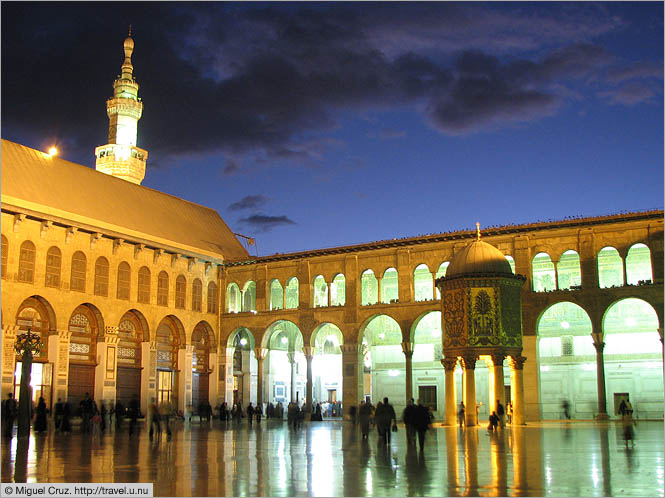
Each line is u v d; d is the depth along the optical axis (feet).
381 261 193.06
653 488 47.65
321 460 70.23
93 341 177.47
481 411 191.93
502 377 139.85
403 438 111.24
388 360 210.79
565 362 187.11
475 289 142.82
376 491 47.29
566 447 85.46
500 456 72.90
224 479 54.54
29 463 67.15
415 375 204.85
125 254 185.88
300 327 200.64
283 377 226.79
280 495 45.93
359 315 192.54
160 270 196.24
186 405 199.21
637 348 180.34
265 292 209.46
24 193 166.20
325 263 201.16
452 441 98.99
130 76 267.80
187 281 205.05
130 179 258.57
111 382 177.37
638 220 162.91
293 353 224.94
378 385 211.00
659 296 158.92
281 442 100.22
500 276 143.02
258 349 206.18
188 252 202.28
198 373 208.85
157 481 53.31
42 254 163.63
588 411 182.50
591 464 63.82
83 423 135.23
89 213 180.45
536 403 165.78
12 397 153.58
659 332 157.79
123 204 199.21
